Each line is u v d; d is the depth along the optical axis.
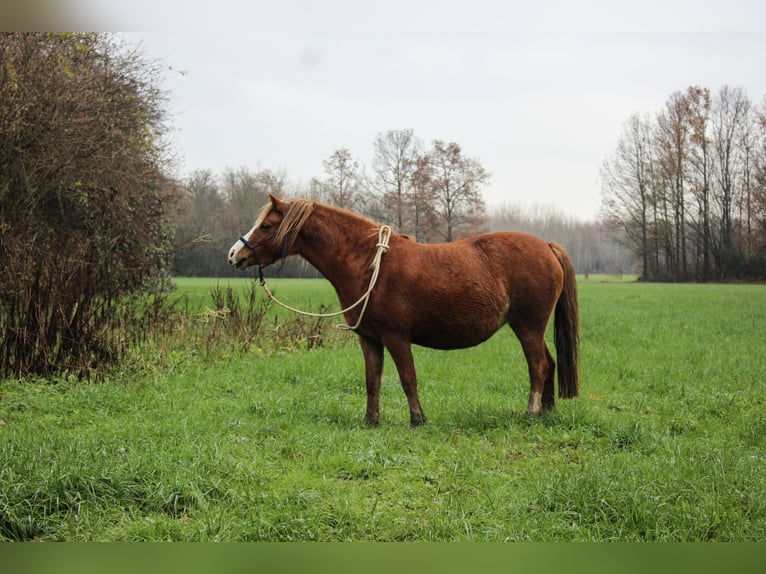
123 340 9.92
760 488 4.82
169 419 6.68
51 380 8.59
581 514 4.34
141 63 15.47
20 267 9.55
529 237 7.23
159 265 18.42
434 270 6.80
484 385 9.25
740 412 7.57
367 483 5.01
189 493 4.55
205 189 59.84
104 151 14.05
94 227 12.70
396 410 7.75
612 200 72.44
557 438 6.34
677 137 67.25
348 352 11.84
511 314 7.12
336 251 6.96
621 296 32.72
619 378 10.02
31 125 12.07
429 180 61.03
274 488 4.76
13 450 5.01
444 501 4.59
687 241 75.75
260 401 7.65
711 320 18.48
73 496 4.42
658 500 4.40
